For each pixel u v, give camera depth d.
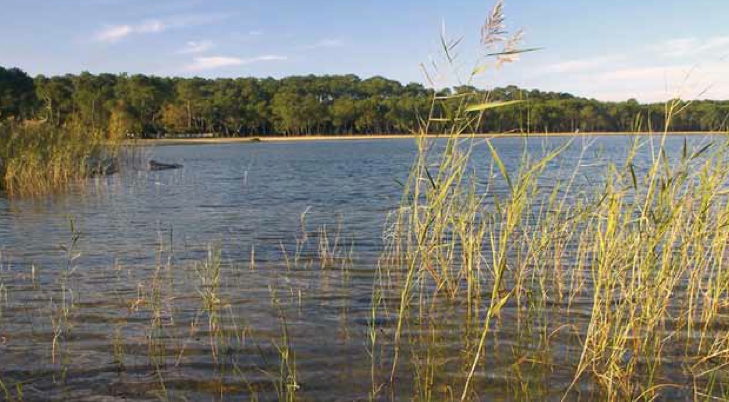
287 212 15.03
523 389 4.74
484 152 44.94
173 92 110.81
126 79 102.62
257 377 5.00
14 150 19.64
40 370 5.08
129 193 19.06
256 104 116.31
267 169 32.59
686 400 4.57
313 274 8.32
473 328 6.08
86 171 23.70
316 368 5.19
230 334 5.94
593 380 4.95
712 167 5.40
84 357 5.35
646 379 4.94
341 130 119.44
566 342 5.70
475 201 7.31
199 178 25.81
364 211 15.15
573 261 8.47
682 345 5.62
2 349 5.50
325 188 21.80
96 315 6.44
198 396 4.66
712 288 6.50
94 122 28.67
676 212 5.00
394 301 7.04
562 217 7.33
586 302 6.81
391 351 5.55
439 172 4.83
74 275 8.12
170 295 7.20
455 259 8.82
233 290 7.48
